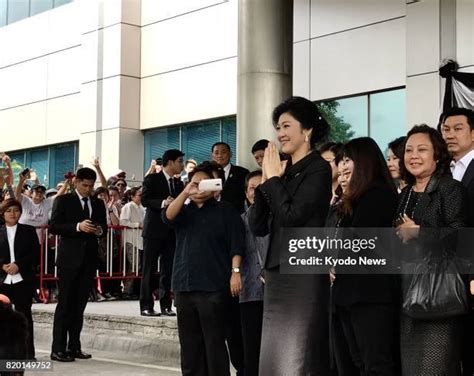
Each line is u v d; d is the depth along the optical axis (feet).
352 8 43.39
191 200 20.17
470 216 15.03
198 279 19.53
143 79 57.77
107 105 57.77
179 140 55.42
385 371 14.79
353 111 43.50
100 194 41.14
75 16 62.54
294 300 14.11
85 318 32.76
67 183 38.22
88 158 59.06
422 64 38.86
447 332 14.32
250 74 36.50
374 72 42.16
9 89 69.31
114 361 28.32
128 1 57.62
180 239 20.11
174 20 55.57
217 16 52.47
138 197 41.47
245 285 20.08
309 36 45.55
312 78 45.32
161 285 31.45
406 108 39.55
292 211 13.88
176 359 28.27
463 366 15.62
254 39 36.45
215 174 21.40
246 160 36.35
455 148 17.22
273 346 14.17
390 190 15.33
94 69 58.90
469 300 14.25
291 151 14.55
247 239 20.30
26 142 67.15
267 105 36.19
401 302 14.71
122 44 57.16
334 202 17.38
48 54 65.16
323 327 14.20
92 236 28.60
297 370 13.98
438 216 14.48
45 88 65.31
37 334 34.09
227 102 51.57
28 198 39.37
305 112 14.47
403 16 40.78
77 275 28.30
